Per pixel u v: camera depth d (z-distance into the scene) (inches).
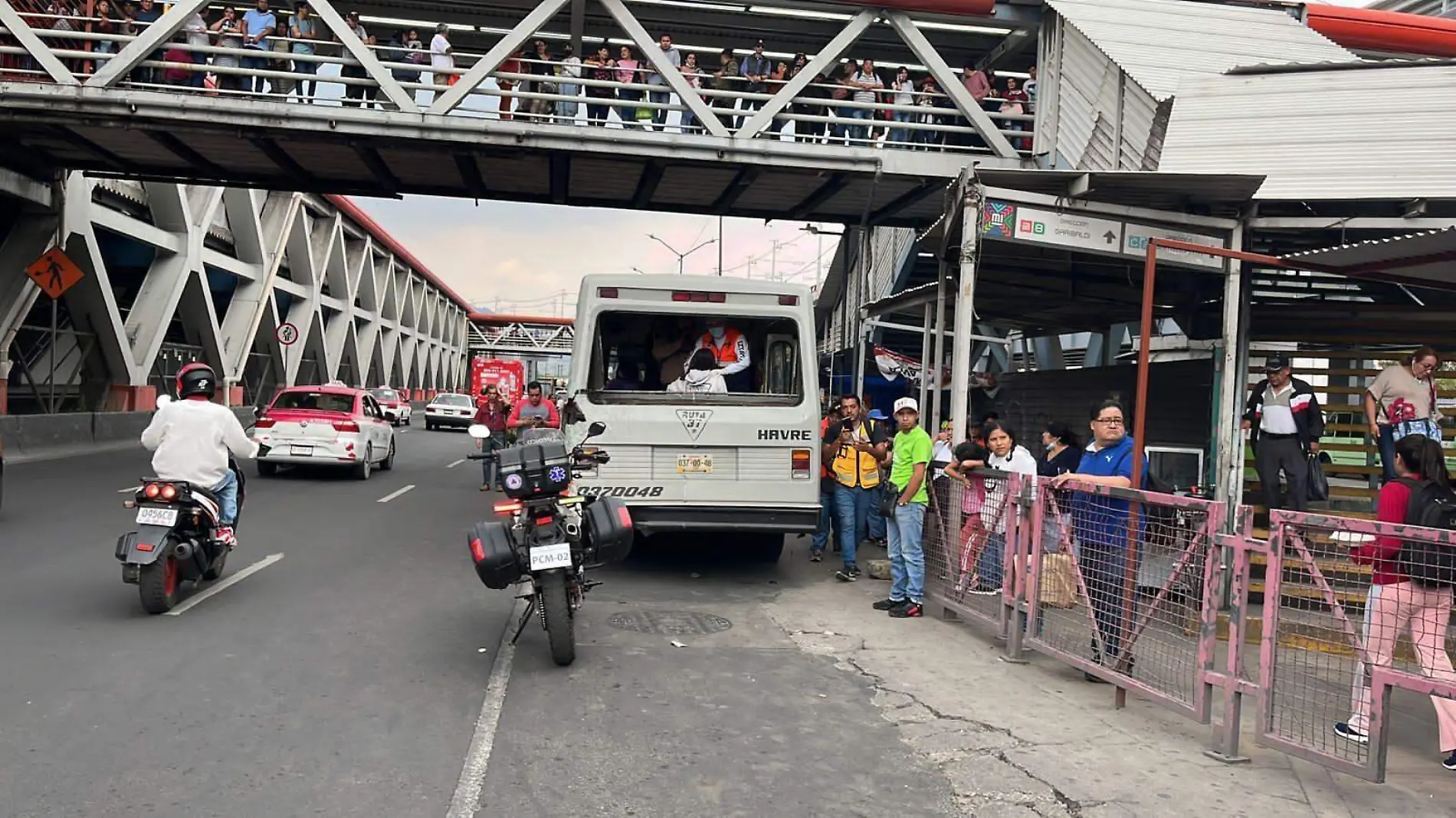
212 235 1128.2
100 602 292.5
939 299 459.8
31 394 911.7
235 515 319.6
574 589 258.1
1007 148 537.6
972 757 190.7
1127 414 457.1
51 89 514.9
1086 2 474.6
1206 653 196.9
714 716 210.5
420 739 190.4
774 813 161.6
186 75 593.9
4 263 746.2
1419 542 181.8
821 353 943.0
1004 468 350.3
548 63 561.9
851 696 228.5
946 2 523.8
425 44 662.5
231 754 178.5
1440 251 252.5
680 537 475.8
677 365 368.5
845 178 568.4
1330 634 192.2
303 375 1644.9
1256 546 188.7
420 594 325.1
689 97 542.0
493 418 692.7
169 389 1075.9
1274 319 428.5
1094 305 527.5
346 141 547.8
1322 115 348.2
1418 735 211.3
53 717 194.1
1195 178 320.5
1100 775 182.7
